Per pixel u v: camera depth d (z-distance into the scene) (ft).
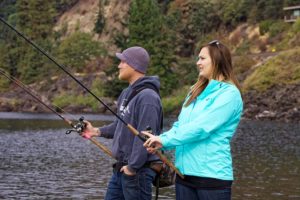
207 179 18.93
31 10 364.99
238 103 19.12
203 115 18.85
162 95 265.75
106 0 441.68
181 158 19.62
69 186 58.03
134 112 23.15
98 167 74.18
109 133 25.08
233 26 334.03
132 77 23.84
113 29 423.64
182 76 282.56
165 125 172.24
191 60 301.63
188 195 19.38
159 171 23.02
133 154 22.25
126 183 22.70
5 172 68.44
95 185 58.80
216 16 344.08
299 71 213.87
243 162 80.43
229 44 321.52
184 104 20.24
